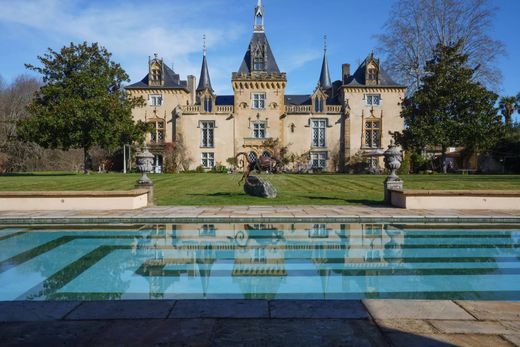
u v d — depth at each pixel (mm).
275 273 6137
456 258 7086
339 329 3422
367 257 7148
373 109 42062
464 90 33344
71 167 54656
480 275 6035
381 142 41844
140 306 3926
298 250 7668
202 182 23344
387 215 11000
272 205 13828
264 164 16625
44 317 3660
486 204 12883
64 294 5137
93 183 21312
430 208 12891
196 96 49312
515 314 3764
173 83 43688
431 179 23516
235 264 6680
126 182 21984
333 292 5227
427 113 34062
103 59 35344
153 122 42625
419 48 39312
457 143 34406
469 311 3832
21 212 11961
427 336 3295
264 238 8805
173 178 26250
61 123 30531
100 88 33250
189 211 12023
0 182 21766
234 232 9500
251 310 3826
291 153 42219
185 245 8109
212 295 5086
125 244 8211
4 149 49562
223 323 3531
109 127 31828
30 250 7711
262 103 42531
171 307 3898
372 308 3895
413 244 8195
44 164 53469
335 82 46469
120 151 44688
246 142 42188
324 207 13195
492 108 33062
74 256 7227
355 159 41406
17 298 4992
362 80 42750
